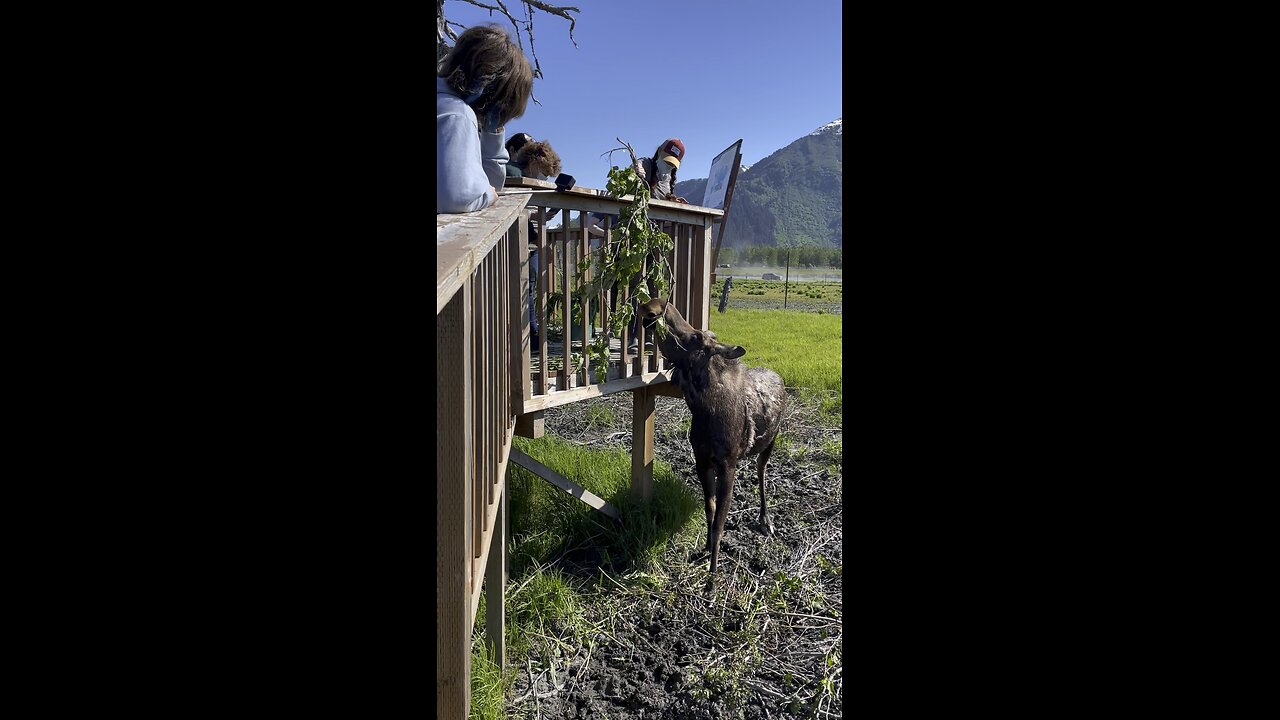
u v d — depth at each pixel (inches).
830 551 173.8
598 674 130.3
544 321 143.9
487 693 113.7
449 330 60.3
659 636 141.7
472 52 92.5
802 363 382.3
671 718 119.3
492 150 103.6
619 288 156.9
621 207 156.9
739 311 786.8
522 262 135.5
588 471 205.6
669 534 179.8
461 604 62.4
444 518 61.7
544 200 141.0
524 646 135.7
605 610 149.9
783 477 223.0
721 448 158.2
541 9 276.2
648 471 188.5
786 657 134.3
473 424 77.2
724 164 260.7
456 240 57.2
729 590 157.8
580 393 153.6
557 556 172.6
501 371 105.1
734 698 121.7
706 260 191.9
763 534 184.9
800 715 118.3
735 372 161.9
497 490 95.5
